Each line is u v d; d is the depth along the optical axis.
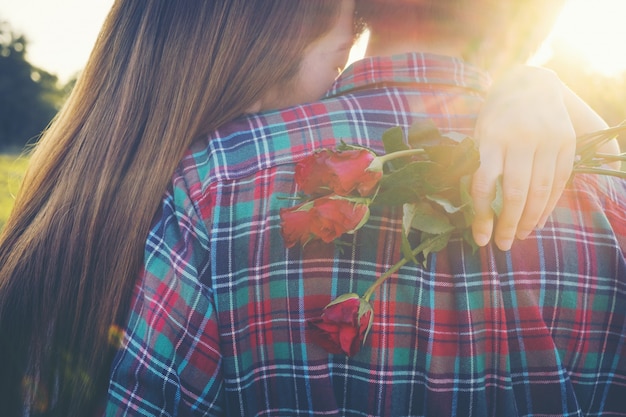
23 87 28.61
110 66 0.80
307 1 0.77
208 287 0.71
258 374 0.72
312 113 0.75
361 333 0.65
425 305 0.70
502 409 0.70
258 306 0.71
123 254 0.74
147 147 0.76
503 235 0.68
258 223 0.71
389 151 0.67
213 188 0.72
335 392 0.71
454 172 0.65
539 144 0.67
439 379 0.70
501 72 0.79
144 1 0.80
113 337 0.74
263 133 0.74
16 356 0.77
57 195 0.78
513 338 0.71
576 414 0.71
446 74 0.77
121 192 0.75
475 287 0.71
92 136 0.79
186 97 0.76
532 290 0.71
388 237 0.71
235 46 0.76
